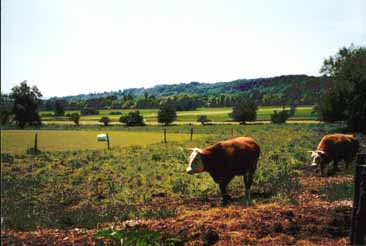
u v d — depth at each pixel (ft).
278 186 61.26
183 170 82.94
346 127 209.67
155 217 48.37
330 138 74.43
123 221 47.50
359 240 28.19
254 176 72.13
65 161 103.91
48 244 40.19
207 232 37.14
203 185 68.28
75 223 48.11
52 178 80.38
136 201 60.03
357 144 78.33
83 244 39.22
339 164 84.74
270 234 37.27
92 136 210.79
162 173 80.23
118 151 127.34
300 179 68.13
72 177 80.43
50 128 358.23
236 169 58.44
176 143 152.56
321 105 208.85
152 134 225.56
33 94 389.39
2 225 48.16
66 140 185.26
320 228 37.91
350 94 196.85
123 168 89.04
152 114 585.22
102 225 46.47
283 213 41.27
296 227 38.29
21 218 51.21
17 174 86.22
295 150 107.96
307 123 334.85
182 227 39.68
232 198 58.39
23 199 63.67
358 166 28.40
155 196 62.80
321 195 52.54
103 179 77.25
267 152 106.11
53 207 58.54
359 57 205.36
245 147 59.57
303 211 42.19
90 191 68.28
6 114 377.91
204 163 56.85
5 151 136.56
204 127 324.60
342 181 63.82
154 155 104.12
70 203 61.31
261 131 224.74
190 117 503.61
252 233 37.47
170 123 399.24
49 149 144.05
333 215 40.65
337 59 212.43
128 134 227.61
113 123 426.10
